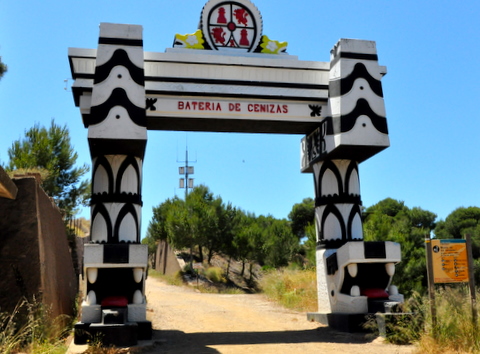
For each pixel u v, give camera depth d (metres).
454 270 9.38
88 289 11.04
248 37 13.68
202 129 13.89
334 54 13.30
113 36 12.10
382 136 12.66
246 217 42.34
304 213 52.50
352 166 13.66
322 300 13.59
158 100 12.56
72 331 11.19
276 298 19.98
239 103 12.99
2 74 13.15
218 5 13.63
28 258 10.13
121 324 9.80
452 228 42.16
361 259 11.98
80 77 12.18
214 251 38.34
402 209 48.09
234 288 31.97
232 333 12.09
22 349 8.64
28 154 20.92
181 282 31.88
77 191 22.66
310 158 14.31
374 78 13.03
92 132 11.44
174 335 11.78
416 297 11.08
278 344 10.43
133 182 12.52
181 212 34.44
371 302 11.92
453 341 8.75
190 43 13.32
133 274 11.08
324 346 10.11
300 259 36.44
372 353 9.18
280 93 13.12
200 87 12.79
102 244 10.90
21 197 10.58
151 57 12.66
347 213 13.38
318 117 13.33
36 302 9.71
